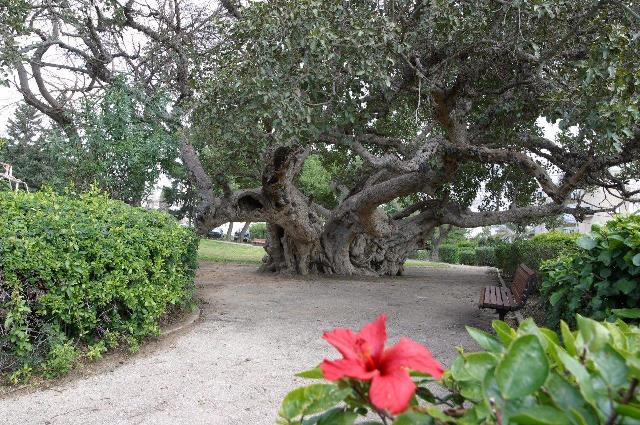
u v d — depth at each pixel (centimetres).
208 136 1059
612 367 120
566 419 106
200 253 2184
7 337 469
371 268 1574
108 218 598
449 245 3366
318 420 141
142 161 1055
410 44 828
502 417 115
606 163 947
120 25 1263
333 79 740
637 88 641
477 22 814
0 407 418
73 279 507
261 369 527
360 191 1561
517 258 1449
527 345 119
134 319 593
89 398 441
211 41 1249
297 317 816
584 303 454
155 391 460
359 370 122
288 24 695
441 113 1072
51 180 1072
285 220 1338
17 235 482
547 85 874
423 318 834
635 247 364
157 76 1305
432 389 424
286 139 768
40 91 1355
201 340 644
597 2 679
